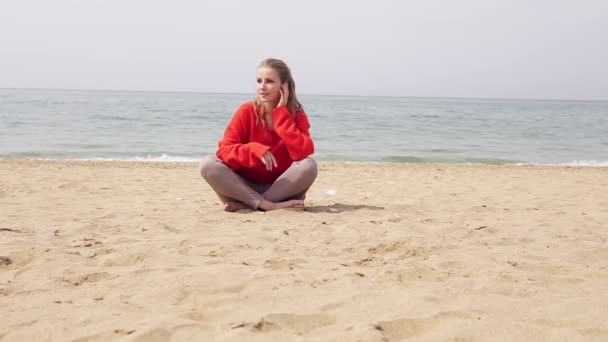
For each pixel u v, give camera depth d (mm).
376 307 2480
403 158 14914
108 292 2691
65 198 6238
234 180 5145
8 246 3605
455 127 28500
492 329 2227
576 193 7500
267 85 5027
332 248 3713
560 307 2512
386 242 3760
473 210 5688
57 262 3219
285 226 4488
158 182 8211
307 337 2135
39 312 2383
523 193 7422
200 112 38000
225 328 2215
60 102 51969
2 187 6988
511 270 3145
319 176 9352
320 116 37344
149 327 2158
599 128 30984
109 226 4434
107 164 11273
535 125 32625
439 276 3008
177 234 4152
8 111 31406
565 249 3828
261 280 2873
